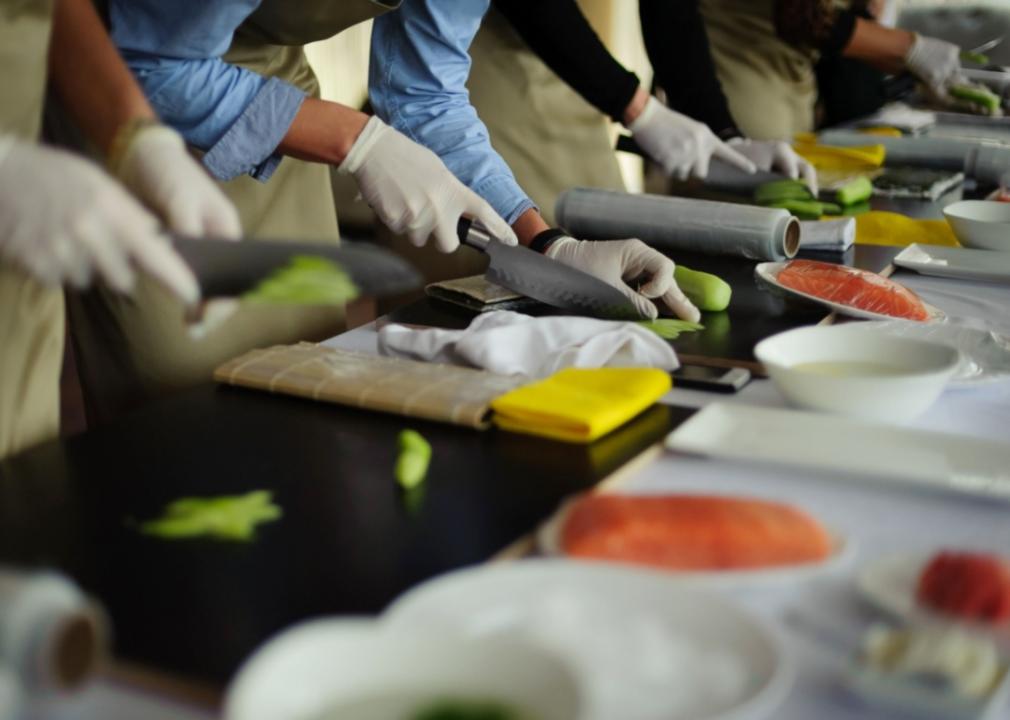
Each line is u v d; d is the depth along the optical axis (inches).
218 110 55.4
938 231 73.7
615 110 84.9
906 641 24.4
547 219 99.6
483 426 39.3
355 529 31.9
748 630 24.0
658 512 28.9
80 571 29.5
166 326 59.4
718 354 48.4
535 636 24.0
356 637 20.8
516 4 82.0
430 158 58.2
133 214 32.9
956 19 177.5
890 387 38.8
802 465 34.8
